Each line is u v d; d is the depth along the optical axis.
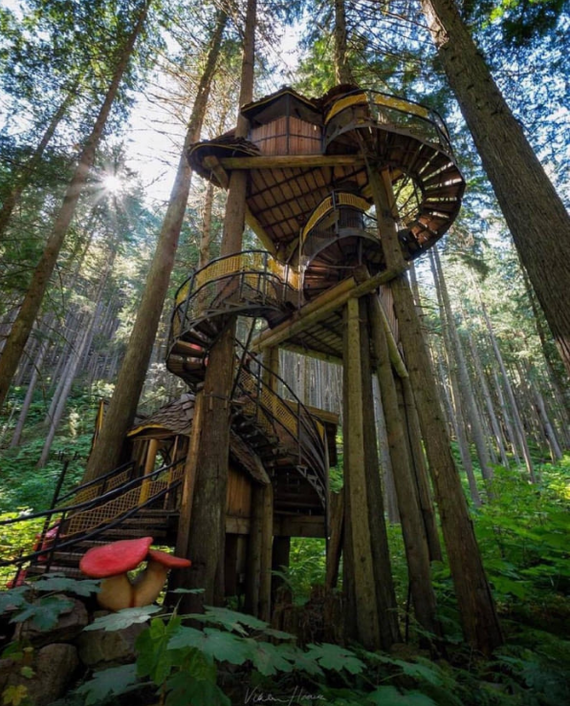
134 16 11.32
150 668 1.65
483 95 5.40
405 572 7.27
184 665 1.63
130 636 3.79
